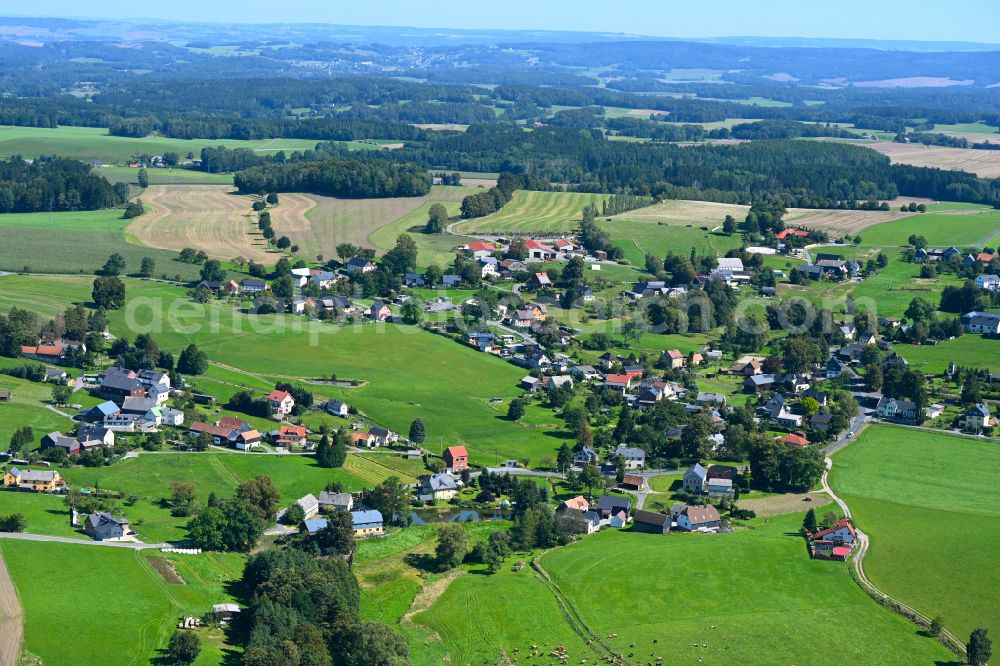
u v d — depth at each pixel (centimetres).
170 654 17650
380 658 18275
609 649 19725
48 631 17850
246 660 17650
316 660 17912
